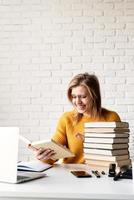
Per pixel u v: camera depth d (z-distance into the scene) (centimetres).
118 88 300
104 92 301
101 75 302
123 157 149
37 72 307
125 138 153
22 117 305
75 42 306
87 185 104
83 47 305
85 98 197
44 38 309
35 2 312
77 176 120
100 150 148
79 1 308
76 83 200
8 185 105
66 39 307
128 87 300
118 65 302
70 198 93
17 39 311
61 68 306
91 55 304
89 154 153
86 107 199
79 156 191
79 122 201
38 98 306
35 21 311
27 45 310
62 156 158
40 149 152
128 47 303
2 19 312
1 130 114
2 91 308
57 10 310
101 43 304
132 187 101
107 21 305
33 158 297
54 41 308
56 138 201
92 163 152
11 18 312
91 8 307
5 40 311
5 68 310
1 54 311
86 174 124
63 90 304
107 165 145
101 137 147
